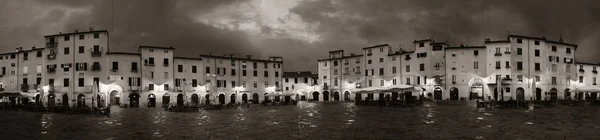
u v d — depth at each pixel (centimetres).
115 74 7206
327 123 2875
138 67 7394
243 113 4322
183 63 7938
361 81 9056
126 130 2542
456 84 7688
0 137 2245
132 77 7312
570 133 2128
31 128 2717
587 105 5244
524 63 7562
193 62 8081
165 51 7700
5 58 7888
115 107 6750
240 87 8875
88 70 7194
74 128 2698
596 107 4712
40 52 7512
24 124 3023
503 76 7456
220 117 3675
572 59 8131
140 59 7431
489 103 4634
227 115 3972
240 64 8944
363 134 2205
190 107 4875
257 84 9244
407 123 2759
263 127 2666
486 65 7575
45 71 7412
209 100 7406
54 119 3531
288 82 10056
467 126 2508
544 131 2220
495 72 7500
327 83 9769
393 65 8450
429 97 7819
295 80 10094
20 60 7712
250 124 2897
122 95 7212
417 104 5553
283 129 2522
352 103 7081
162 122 3134
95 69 7169
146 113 4494
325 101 9169
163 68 7638
